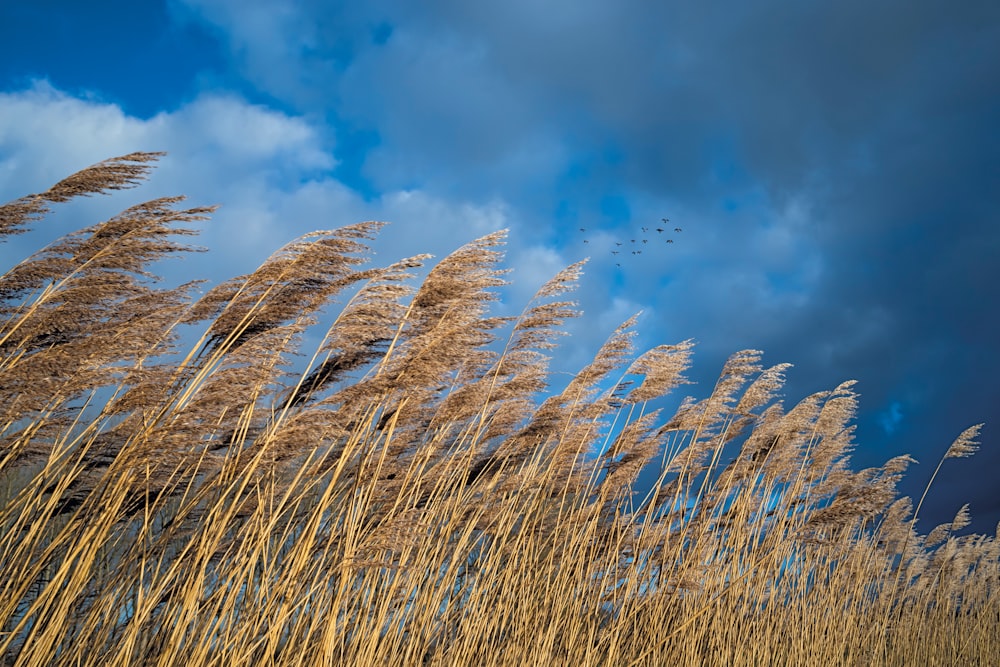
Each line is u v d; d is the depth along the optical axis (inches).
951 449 160.1
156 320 81.4
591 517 123.7
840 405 145.1
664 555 123.9
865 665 154.1
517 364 107.9
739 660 127.4
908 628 169.3
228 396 83.1
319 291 90.0
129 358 80.7
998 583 196.7
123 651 75.6
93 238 82.6
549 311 106.4
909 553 164.4
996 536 197.0
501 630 109.1
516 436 112.7
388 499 96.0
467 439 109.5
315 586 85.2
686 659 121.3
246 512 86.7
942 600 186.9
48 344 79.9
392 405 95.2
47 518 77.2
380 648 90.7
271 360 84.9
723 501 134.5
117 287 80.9
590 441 120.9
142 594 78.7
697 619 125.1
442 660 99.8
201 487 85.4
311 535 84.1
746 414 135.0
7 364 76.2
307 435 82.4
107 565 82.7
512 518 113.0
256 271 86.4
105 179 81.1
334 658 88.6
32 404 75.7
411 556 99.3
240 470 84.0
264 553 82.5
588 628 117.2
